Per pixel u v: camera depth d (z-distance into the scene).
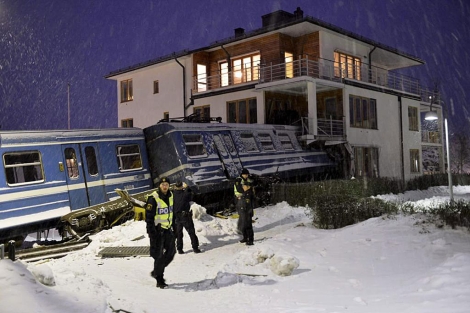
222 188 17.17
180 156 16.12
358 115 25.97
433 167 46.81
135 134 15.95
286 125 22.53
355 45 27.98
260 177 18.58
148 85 32.09
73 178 13.82
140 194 14.31
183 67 29.55
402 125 29.86
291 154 21.50
